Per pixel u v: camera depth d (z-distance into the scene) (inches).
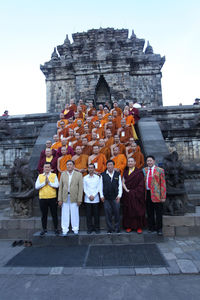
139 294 145.3
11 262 196.5
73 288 153.9
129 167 271.9
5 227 281.3
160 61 1139.3
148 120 544.1
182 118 548.1
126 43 1258.0
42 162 319.6
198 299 138.9
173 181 280.1
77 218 250.8
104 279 164.4
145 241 240.4
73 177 253.9
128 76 1087.0
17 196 286.2
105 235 241.8
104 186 250.8
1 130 550.9
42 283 161.5
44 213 252.4
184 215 271.1
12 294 148.7
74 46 1262.3
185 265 181.0
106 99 1136.8
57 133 482.3
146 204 256.4
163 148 409.1
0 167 527.2
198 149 492.1
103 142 357.1
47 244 241.6
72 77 1167.6
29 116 625.0
